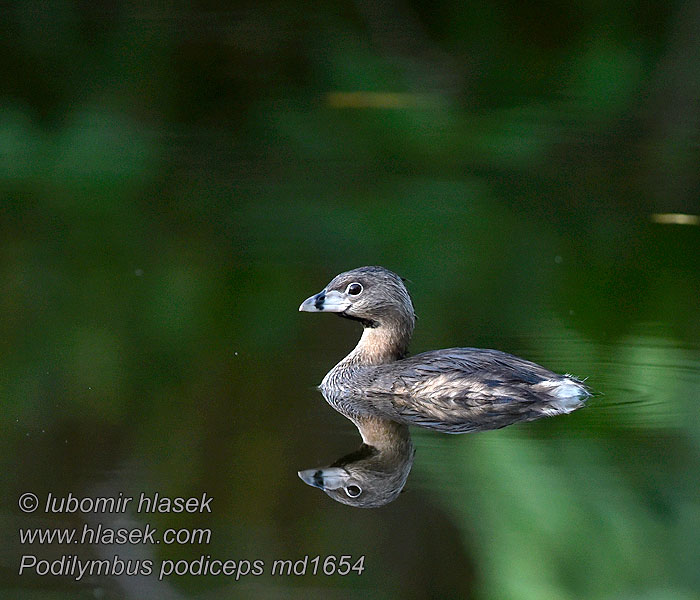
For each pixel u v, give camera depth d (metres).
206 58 22.06
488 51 22.20
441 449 9.70
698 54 20.97
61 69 21.34
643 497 8.73
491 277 15.59
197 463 9.39
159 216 18.53
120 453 9.74
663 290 14.89
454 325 13.58
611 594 8.12
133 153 20.53
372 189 19.83
